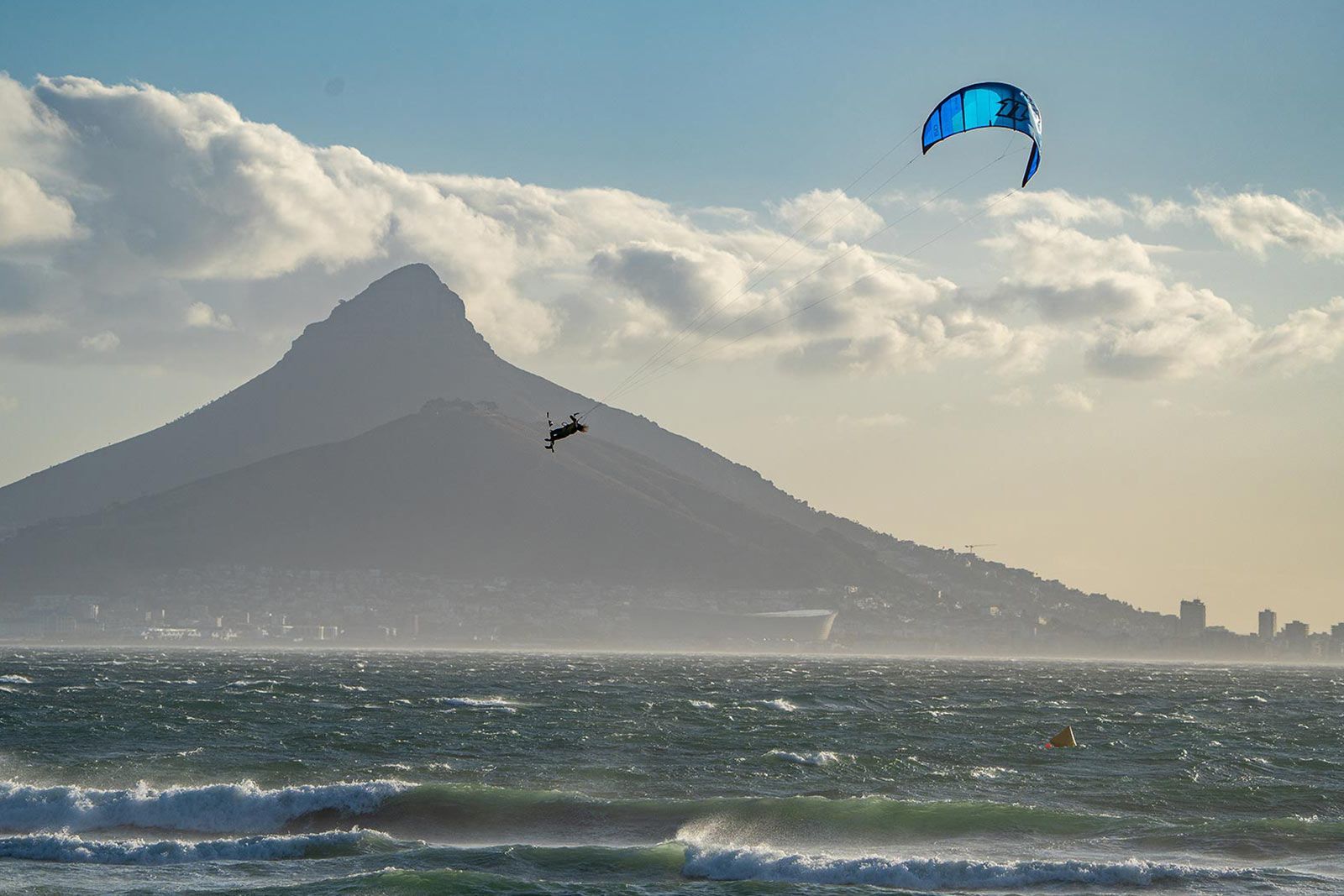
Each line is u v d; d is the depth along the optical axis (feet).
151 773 226.38
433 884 145.48
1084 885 151.23
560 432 210.18
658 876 154.81
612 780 226.99
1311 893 146.51
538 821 184.14
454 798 190.19
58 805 184.65
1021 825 182.91
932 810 187.93
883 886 151.94
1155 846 173.37
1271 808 206.69
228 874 152.46
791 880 153.48
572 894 144.25
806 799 191.31
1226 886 149.48
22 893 140.97
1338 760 274.77
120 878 149.38
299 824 184.03
